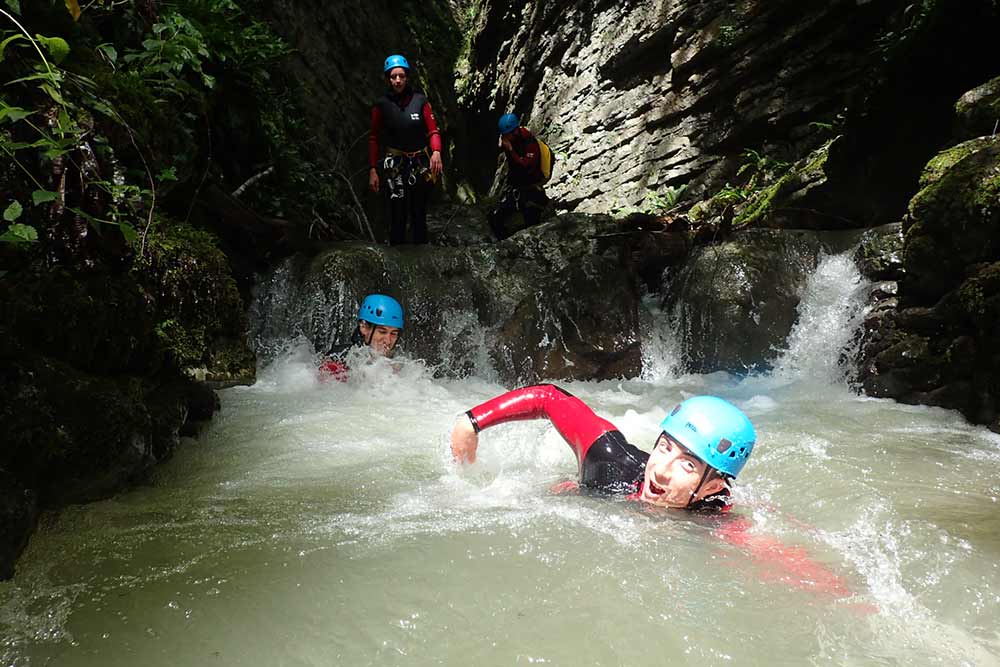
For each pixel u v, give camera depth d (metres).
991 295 5.07
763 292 7.12
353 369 5.85
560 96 15.59
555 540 2.68
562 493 3.28
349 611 2.18
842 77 10.33
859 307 6.55
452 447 3.52
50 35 3.68
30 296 2.86
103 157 3.34
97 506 3.04
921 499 3.37
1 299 2.75
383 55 14.38
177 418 3.80
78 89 3.34
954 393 5.34
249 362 5.53
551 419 3.51
